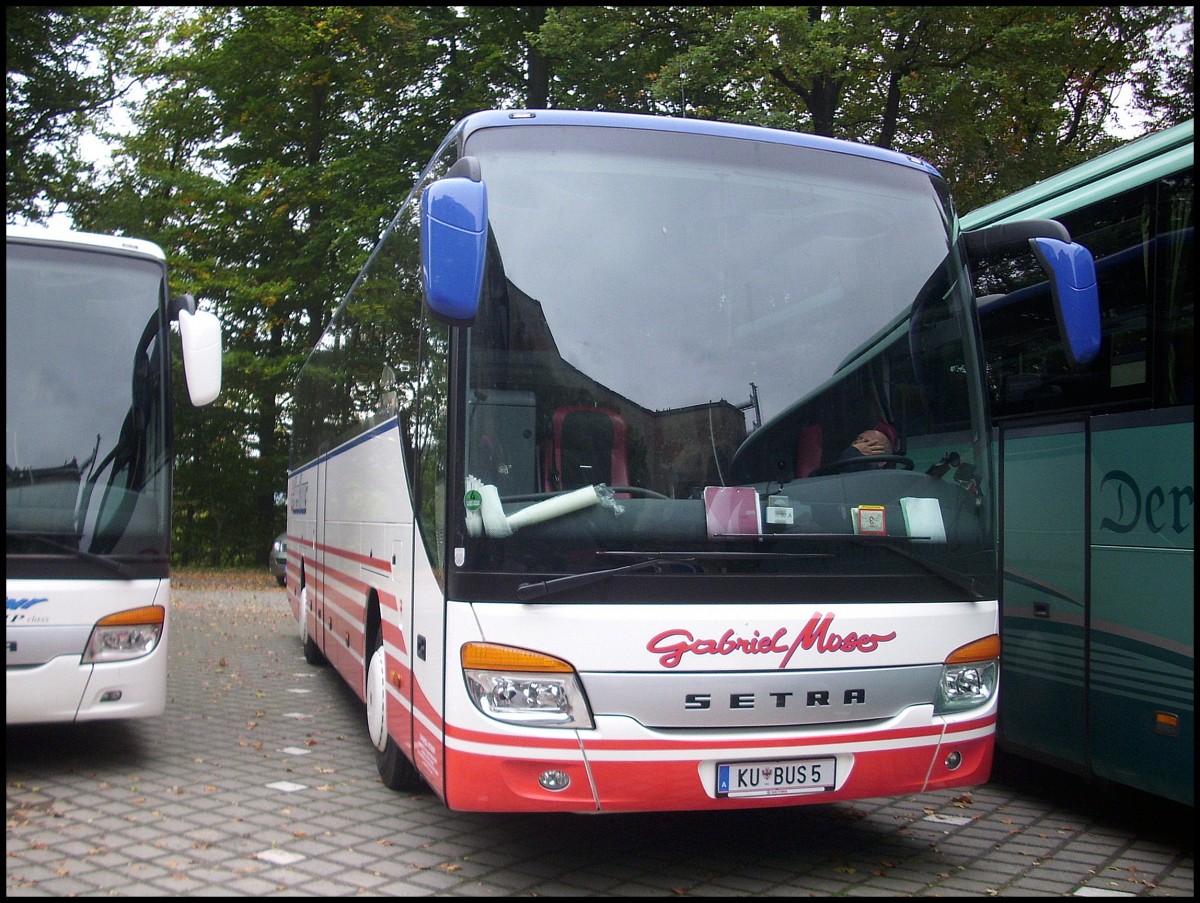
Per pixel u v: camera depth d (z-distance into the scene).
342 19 25.84
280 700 10.11
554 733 4.48
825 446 5.00
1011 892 5.03
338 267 26.58
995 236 5.68
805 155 5.46
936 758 4.95
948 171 18.30
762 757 4.66
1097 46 18.05
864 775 4.81
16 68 26.81
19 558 6.45
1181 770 5.42
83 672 6.52
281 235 27.94
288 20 26.03
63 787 6.61
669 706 4.57
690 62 16.81
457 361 4.75
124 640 6.67
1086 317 5.06
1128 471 5.82
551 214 5.02
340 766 7.35
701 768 4.59
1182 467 5.50
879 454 5.08
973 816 6.39
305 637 12.41
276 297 26.67
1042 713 6.36
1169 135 5.99
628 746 4.52
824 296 5.21
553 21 19.12
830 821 6.21
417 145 25.45
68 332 6.84
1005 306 6.87
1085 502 6.09
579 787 4.50
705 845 5.68
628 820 6.11
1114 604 5.85
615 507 4.68
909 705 4.93
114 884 4.87
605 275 4.98
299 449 13.71
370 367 7.71
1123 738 5.78
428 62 25.22
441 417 4.96
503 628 4.52
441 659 4.73
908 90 17.44
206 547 31.28
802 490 4.90
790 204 5.32
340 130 28.05
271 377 27.44
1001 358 6.87
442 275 4.35
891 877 5.22
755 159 5.37
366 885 4.92
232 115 28.38
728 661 4.64
